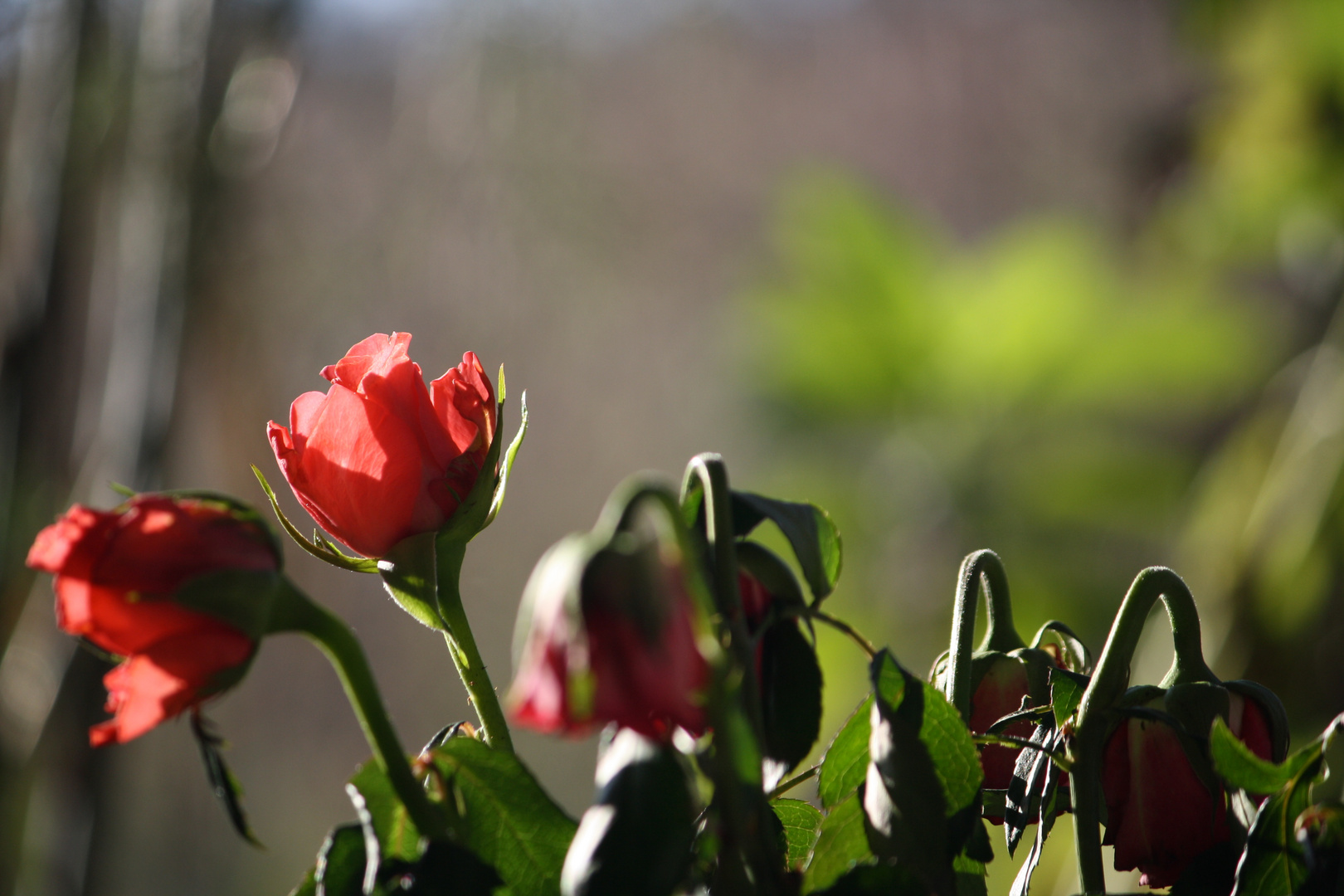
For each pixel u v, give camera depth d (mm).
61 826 1456
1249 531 1585
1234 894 622
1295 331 2133
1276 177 1874
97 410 1667
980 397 1772
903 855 611
